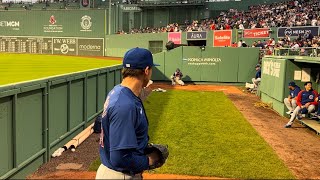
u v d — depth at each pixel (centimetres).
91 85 978
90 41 4453
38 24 4606
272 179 576
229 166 636
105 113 217
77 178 559
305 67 1174
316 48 1089
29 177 564
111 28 4475
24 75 1247
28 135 571
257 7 4231
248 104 1454
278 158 695
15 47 4744
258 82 1730
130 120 206
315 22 2689
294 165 654
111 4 4756
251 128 977
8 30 4719
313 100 1023
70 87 783
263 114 1225
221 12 4591
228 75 2189
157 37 3678
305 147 788
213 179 569
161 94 1725
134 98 217
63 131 749
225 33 3078
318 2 3519
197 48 2203
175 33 3472
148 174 582
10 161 514
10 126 511
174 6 4691
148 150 238
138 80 224
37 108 605
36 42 4650
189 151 730
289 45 2064
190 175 583
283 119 1143
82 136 813
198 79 2234
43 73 1361
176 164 639
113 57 4156
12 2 5659
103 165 230
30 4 5609
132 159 207
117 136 204
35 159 600
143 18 4862
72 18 4481
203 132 915
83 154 697
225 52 2177
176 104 1401
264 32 2855
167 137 851
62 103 737
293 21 3047
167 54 2255
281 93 1194
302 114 1050
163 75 2280
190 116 1139
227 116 1157
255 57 2155
